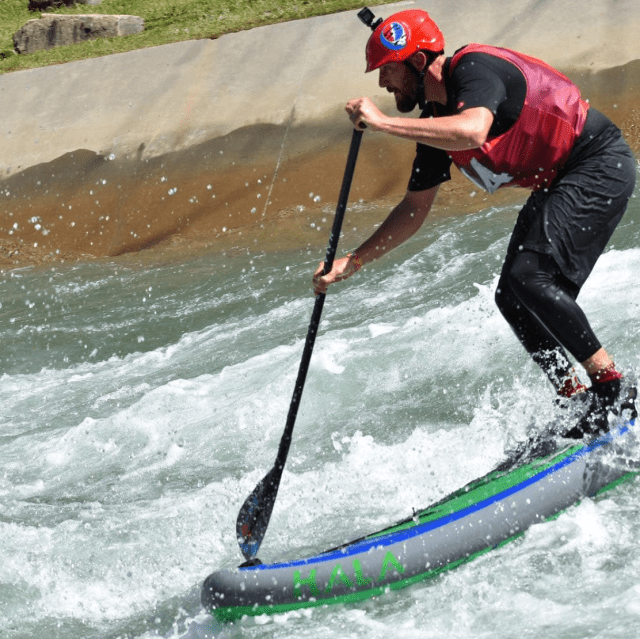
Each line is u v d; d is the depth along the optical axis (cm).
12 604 763
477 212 2034
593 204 712
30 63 3388
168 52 3056
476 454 891
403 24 694
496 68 679
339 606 672
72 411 1353
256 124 2689
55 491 1045
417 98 713
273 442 1064
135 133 2805
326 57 2800
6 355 1716
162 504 936
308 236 2225
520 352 1127
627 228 1591
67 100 3009
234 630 670
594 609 598
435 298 1507
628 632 561
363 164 2478
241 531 725
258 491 731
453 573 689
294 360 1257
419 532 697
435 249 1806
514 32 2667
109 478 1055
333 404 1121
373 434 1010
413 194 787
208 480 985
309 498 880
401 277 1688
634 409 764
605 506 735
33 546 862
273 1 3450
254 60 2898
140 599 752
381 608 662
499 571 676
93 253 2506
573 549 684
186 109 2820
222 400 1219
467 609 634
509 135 696
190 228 2484
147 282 2094
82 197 2700
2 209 2748
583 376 945
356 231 2184
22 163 2855
